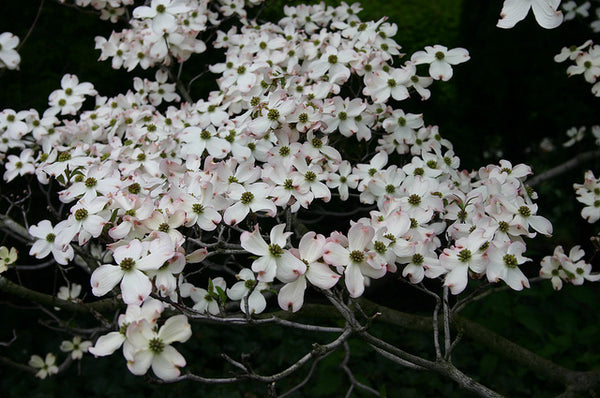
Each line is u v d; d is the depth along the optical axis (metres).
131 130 1.01
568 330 1.44
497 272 0.71
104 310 1.08
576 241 1.81
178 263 0.68
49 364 1.35
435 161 0.98
